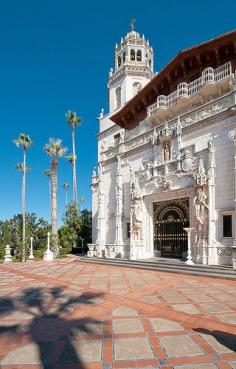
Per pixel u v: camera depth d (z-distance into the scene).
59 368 5.06
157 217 23.84
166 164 22.25
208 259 17.66
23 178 36.91
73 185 46.81
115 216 27.80
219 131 18.70
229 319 7.49
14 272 19.05
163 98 24.89
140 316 7.99
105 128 38.31
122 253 25.70
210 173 18.52
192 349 5.74
